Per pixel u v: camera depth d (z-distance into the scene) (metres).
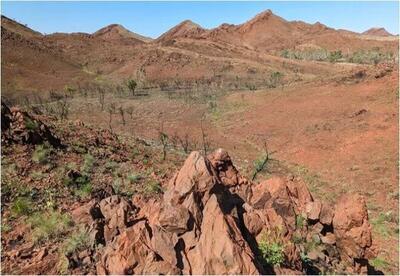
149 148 36.62
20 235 14.23
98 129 36.03
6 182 17.19
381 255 24.83
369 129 53.75
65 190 17.86
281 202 18.72
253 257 12.28
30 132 21.61
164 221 12.99
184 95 96.25
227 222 12.84
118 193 19.58
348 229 18.41
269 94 83.38
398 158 43.91
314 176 43.88
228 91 99.19
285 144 55.94
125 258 12.01
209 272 11.85
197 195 14.19
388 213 32.34
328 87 77.31
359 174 42.28
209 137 62.22
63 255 13.06
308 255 17.09
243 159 48.72
